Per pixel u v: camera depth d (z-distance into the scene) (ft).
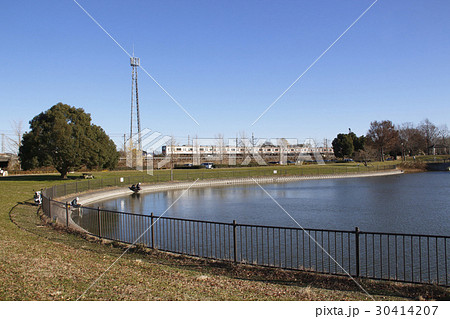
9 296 20.40
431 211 79.61
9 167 204.44
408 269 35.22
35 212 64.44
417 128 382.01
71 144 132.67
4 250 30.68
